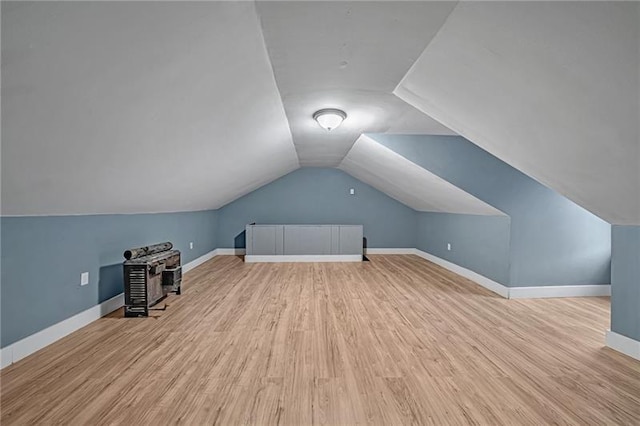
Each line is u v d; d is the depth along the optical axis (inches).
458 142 174.7
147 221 173.9
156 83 71.0
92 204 117.9
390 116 139.2
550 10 53.0
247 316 137.7
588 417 73.2
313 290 180.2
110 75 61.0
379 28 70.8
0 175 72.6
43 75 52.4
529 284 169.2
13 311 95.8
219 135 121.0
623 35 50.1
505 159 119.3
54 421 70.1
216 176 175.8
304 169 309.1
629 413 74.7
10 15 41.1
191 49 66.6
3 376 88.0
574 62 60.2
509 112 88.4
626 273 105.6
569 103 71.2
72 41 49.6
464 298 166.4
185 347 107.5
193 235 242.1
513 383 87.0
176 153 114.7
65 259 115.8
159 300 159.6
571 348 108.9
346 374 90.9
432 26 69.5
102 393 80.8
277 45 78.4
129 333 118.8
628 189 86.8
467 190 172.7
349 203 312.3
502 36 64.2
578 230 171.6
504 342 113.2
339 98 116.6
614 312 109.3
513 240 168.6
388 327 126.3
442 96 99.7
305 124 151.5
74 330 120.0
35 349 102.9
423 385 85.7
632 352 102.7
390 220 313.7
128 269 136.1
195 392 81.7
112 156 90.7
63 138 70.5
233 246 305.7
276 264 256.1
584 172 92.7
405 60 86.4
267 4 62.8
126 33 53.8
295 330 122.8
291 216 308.7
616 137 71.5
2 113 55.5
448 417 72.8
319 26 70.2
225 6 58.9
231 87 91.0
